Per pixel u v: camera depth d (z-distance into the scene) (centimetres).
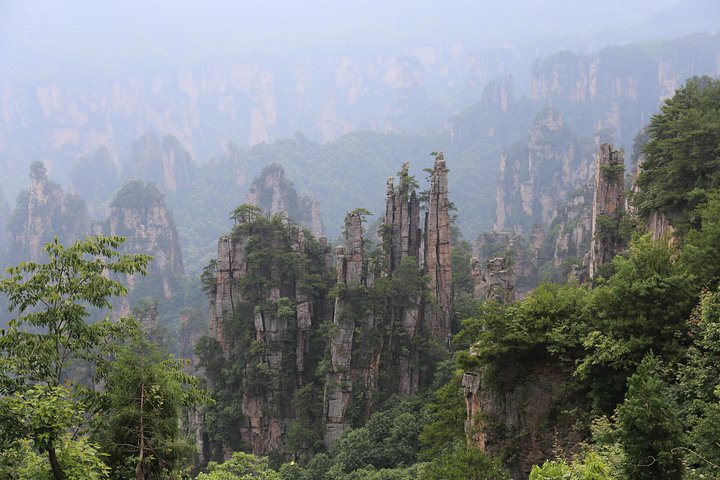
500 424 3722
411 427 7550
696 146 5659
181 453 2761
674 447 2380
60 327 2923
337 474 7250
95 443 2614
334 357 8644
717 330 2895
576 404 3550
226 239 9725
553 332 3597
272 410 9069
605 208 7875
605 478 2350
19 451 2483
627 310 3428
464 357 3884
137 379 2766
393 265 9869
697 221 5012
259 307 9181
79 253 2897
